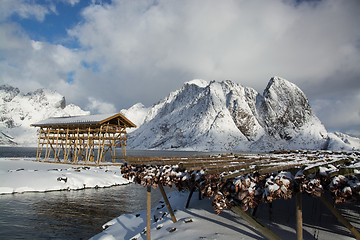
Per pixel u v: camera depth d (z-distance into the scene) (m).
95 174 24.94
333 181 4.29
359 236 5.12
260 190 4.57
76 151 37.31
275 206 9.26
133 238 7.55
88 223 12.09
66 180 21.47
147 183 6.17
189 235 6.37
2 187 18.38
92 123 34.38
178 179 5.75
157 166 6.47
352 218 7.46
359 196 4.17
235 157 8.86
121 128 39.38
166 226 7.62
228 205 4.71
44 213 13.62
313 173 4.48
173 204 11.55
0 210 13.88
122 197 18.28
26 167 26.89
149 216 6.68
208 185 4.63
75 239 10.01
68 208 14.78
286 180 4.32
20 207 14.66
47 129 42.22
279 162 5.93
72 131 38.75
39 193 18.66
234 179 4.64
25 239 9.95
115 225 10.27
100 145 36.09
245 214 4.80
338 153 11.70
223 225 6.95
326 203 5.27
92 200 17.05
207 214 8.30
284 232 6.22
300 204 4.56
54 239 9.99
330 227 6.59
